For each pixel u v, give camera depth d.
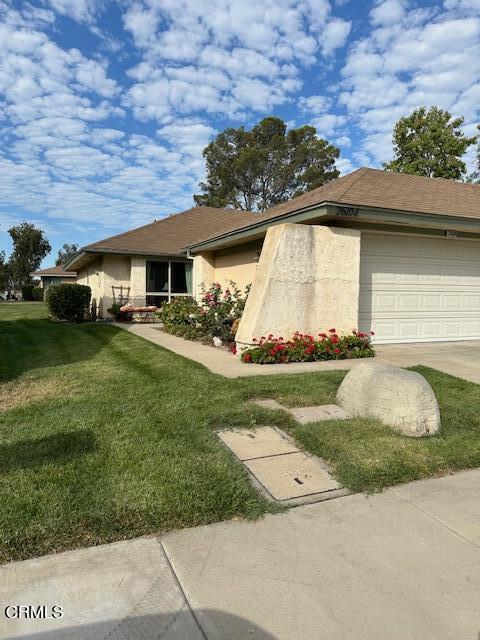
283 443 3.88
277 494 2.99
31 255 49.78
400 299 9.26
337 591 2.08
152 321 15.76
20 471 3.16
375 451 3.62
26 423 4.17
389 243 9.06
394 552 2.38
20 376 6.23
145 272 16.38
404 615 1.93
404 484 3.18
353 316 8.09
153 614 1.92
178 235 17.84
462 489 3.12
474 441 3.88
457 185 11.30
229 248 12.91
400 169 25.17
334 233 7.93
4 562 2.24
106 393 5.22
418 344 9.32
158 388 5.36
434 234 9.03
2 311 22.19
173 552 2.36
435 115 24.48
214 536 2.51
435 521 2.70
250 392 5.17
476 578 2.18
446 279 9.70
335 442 3.79
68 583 2.10
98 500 2.77
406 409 4.00
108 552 2.34
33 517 2.57
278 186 37.12
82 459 3.37
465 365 7.02
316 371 6.45
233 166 37.22
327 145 37.38
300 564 2.28
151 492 2.88
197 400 4.84
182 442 3.72
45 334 11.20
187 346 9.09
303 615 1.93
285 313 7.62
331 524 2.65
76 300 15.04
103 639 1.78
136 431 3.96
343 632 1.84
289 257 7.63
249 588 2.09
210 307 10.65
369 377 4.53
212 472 3.21
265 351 7.12
